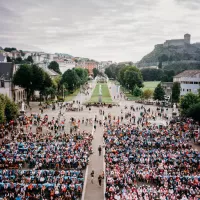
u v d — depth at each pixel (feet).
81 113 317.63
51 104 387.34
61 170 141.18
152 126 240.12
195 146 189.06
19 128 236.22
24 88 408.05
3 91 346.95
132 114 314.76
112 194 118.21
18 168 146.82
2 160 151.33
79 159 151.74
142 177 134.31
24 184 122.52
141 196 114.62
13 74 370.53
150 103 403.95
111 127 226.99
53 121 258.78
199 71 442.50
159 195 116.06
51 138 192.75
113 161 152.25
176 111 337.93
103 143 193.98
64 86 504.02
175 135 206.90
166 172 135.95
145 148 175.73
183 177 131.54
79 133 209.36
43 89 390.63
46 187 123.34
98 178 131.64
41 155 155.74
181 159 152.97
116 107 366.84
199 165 145.07
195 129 227.81
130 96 507.30
